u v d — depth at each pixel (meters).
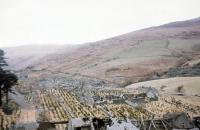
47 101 125.25
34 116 92.69
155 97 120.44
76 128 46.00
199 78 153.50
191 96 124.94
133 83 182.50
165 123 46.09
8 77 104.75
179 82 151.50
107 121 46.50
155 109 101.81
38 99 130.00
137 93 131.25
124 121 46.50
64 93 149.75
